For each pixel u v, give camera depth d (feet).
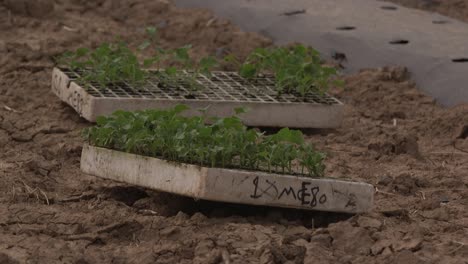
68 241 25.73
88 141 29.99
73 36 45.60
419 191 30.50
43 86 39.11
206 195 26.40
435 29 44.37
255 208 27.89
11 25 46.19
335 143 35.22
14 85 39.09
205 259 24.47
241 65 39.60
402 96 39.83
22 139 33.99
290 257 24.80
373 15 46.34
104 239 25.86
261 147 27.71
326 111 36.11
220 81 37.93
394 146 34.09
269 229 26.17
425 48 42.09
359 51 43.06
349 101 39.91
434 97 39.81
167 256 24.80
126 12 50.14
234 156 28.22
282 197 26.76
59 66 38.37
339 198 27.09
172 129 27.94
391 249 25.41
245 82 38.01
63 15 48.83
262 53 38.50
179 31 47.78
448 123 36.60
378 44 42.88
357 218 26.89
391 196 29.89
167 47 46.39
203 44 46.50
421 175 31.91
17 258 24.49
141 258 24.59
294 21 46.32
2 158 32.14
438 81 40.11
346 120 37.76
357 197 27.22
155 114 28.91
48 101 37.60
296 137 27.73
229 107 35.19
